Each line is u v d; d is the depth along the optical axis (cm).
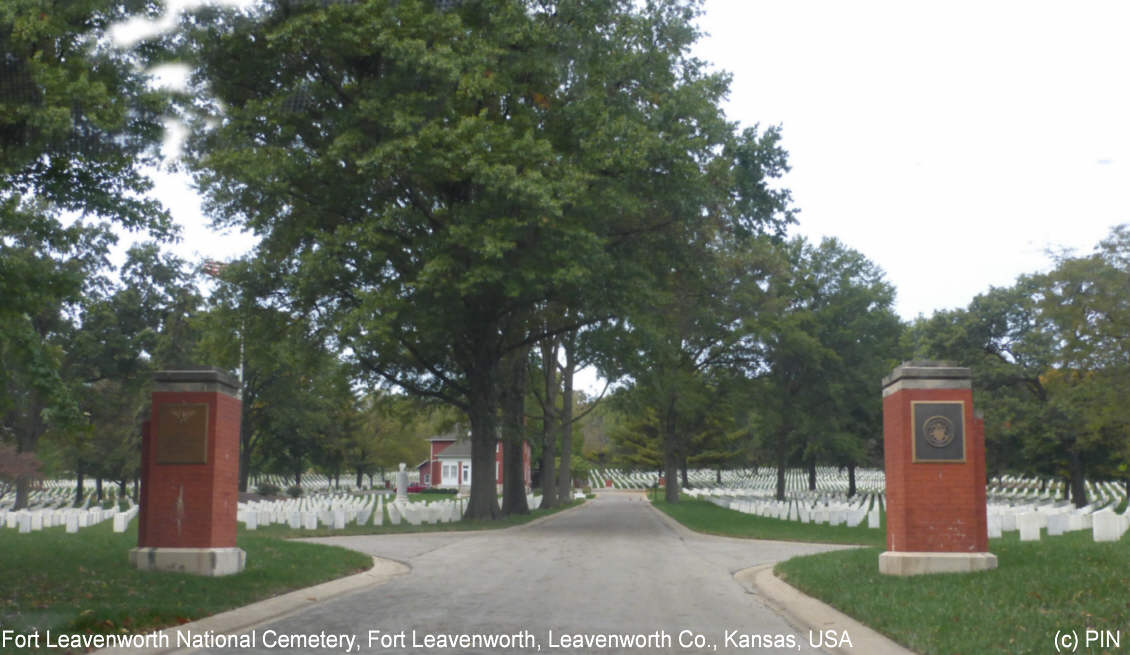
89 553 1584
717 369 5519
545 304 3347
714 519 3653
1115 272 3266
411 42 2350
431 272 2473
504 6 2630
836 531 2853
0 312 1278
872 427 6253
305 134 2716
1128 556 1241
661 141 2680
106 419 5516
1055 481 6800
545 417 5088
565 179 2467
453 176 2505
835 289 5769
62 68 1197
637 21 2877
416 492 8919
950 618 991
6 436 4703
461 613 1123
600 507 5538
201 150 2497
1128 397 3234
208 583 1271
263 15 2414
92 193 1266
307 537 2566
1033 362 4878
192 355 4988
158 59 1309
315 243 2827
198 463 1392
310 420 6688
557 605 1202
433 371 3325
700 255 3272
